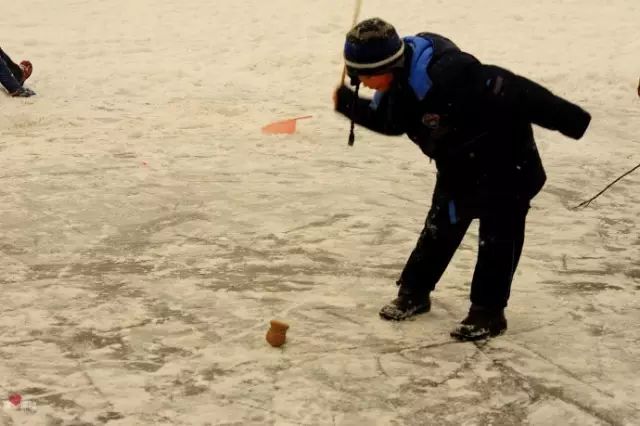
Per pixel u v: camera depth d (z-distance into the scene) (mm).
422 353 4723
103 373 4445
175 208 7086
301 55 13797
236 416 4078
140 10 17484
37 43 14750
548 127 4418
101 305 5250
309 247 6289
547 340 4906
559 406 4230
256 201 7301
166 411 4105
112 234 6484
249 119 10414
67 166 8211
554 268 6016
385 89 4480
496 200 4590
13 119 10164
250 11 17406
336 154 8953
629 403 4270
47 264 5906
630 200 7727
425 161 8789
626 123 10688
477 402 4254
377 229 6684
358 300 5391
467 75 4371
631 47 15008
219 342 4801
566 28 16438
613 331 5051
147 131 9750
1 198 7215
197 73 12953
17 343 4754
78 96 11539
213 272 5805
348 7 17688
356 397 4266
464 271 5914
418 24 16484
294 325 5023
